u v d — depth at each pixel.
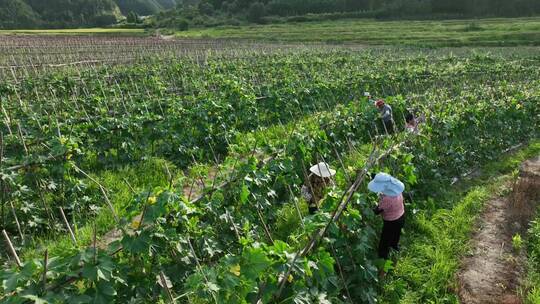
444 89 20.56
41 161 8.84
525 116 15.84
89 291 4.55
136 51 47.47
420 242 8.94
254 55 38.31
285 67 27.42
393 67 29.22
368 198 8.04
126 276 5.18
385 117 15.20
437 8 96.38
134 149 12.45
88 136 11.85
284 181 9.23
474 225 9.77
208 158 13.41
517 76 26.66
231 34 82.06
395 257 8.30
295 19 106.06
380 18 99.44
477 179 12.47
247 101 16.39
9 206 8.86
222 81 21.28
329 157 12.32
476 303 7.27
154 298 5.63
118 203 9.96
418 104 15.94
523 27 62.56
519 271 8.20
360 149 13.49
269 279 5.00
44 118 13.28
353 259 7.25
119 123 12.32
